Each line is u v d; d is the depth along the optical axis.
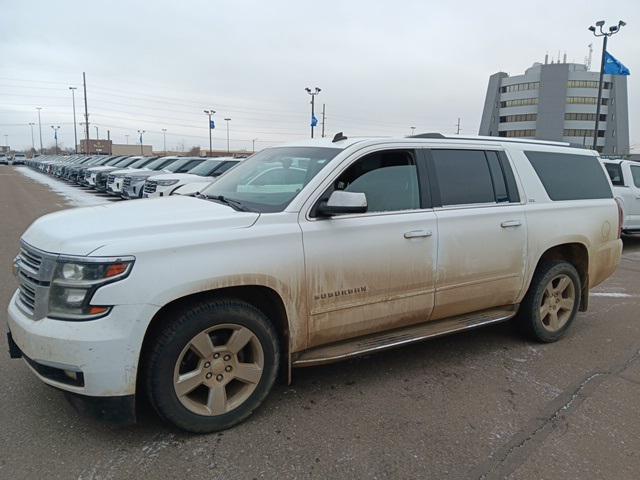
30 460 2.71
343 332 3.46
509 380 3.85
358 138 3.78
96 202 17.81
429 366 4.09
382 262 3.49
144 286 2.66
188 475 2.63
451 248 3.83
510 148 4.41
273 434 3.03
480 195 4.09
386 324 3.64
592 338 4.84
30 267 2.87
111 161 28.45
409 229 3.61
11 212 14.46
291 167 3.71
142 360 2.83
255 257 2.99
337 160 3.46
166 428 3.05
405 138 3.83
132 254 2.66
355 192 3.44
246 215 3.13
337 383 3.74
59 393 3.43
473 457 2.83
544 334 4.59
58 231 2.88
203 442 2.92
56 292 2.66
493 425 3.18
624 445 2.98
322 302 3.29
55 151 116.00
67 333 2.59
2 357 3.99
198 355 2.92
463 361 4.21
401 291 3.62
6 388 3.49
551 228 4.44
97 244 2.68
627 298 6.33
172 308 2.87
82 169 26.80
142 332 2.67
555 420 3.25
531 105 87.44
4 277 6.58
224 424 3.04
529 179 4.43
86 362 2.59
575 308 4.81
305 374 3.90
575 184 4.82
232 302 3.00
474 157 4.14
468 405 3.43
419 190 3.78
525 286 4.36
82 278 2.61
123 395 2.69
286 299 3.13
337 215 3.36
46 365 2.65
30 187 26.02
